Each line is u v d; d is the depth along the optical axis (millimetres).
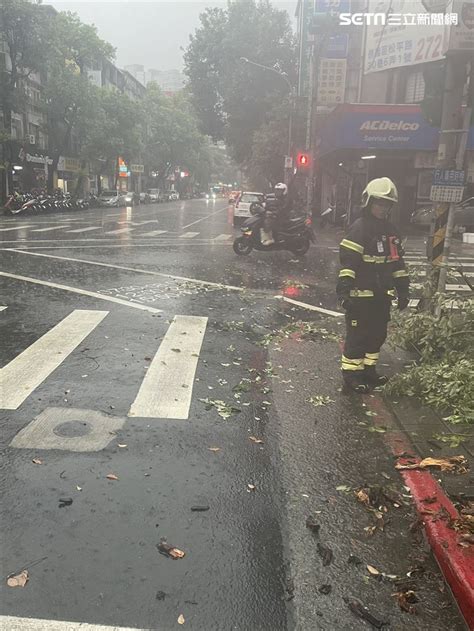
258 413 4594
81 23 42312
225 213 41438
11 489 3311
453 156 6805
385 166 24594
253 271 12312
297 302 9180
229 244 17688
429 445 4035
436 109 6977
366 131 20750
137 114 51031
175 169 104500
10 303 8367
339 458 3861
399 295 5199
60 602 2447
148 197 71938
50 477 3461
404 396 5000
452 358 5367
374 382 5277
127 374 5391
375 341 5156
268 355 6242
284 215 14578
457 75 6648
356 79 26344
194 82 45250
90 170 61406
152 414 4469
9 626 2309
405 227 25094
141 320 7559
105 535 2916
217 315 8062
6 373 5305
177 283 10500
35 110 46562
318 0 25719
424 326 6031
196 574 2660
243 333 7148
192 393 4969
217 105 46312
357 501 3330
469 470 3664
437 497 3285
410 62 22344
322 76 25547
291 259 14461
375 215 5008
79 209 43781
